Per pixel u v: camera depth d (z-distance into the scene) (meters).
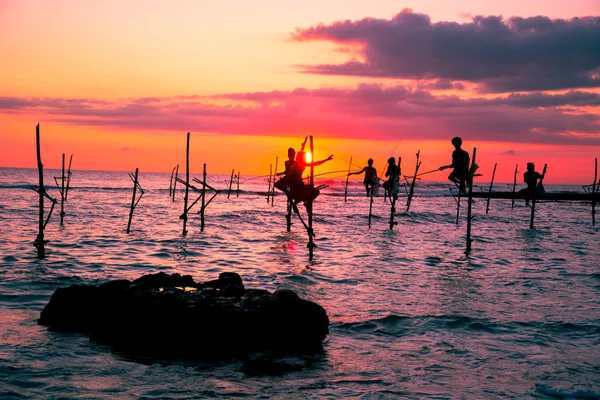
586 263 19.34
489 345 9.83
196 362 8.85
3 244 20.69
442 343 9.92
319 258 19.64
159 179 136.75
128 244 21.94
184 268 16.84
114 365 8.50
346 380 8.09
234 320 9.59
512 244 24.98
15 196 53.16
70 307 10.41
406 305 12.62
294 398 7.33
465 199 70.81
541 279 16.12
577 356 9.29
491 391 7.75
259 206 49.19
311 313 9.89
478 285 15.12
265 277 15.59
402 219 37.41
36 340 9.47
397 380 8.12
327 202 57.97
